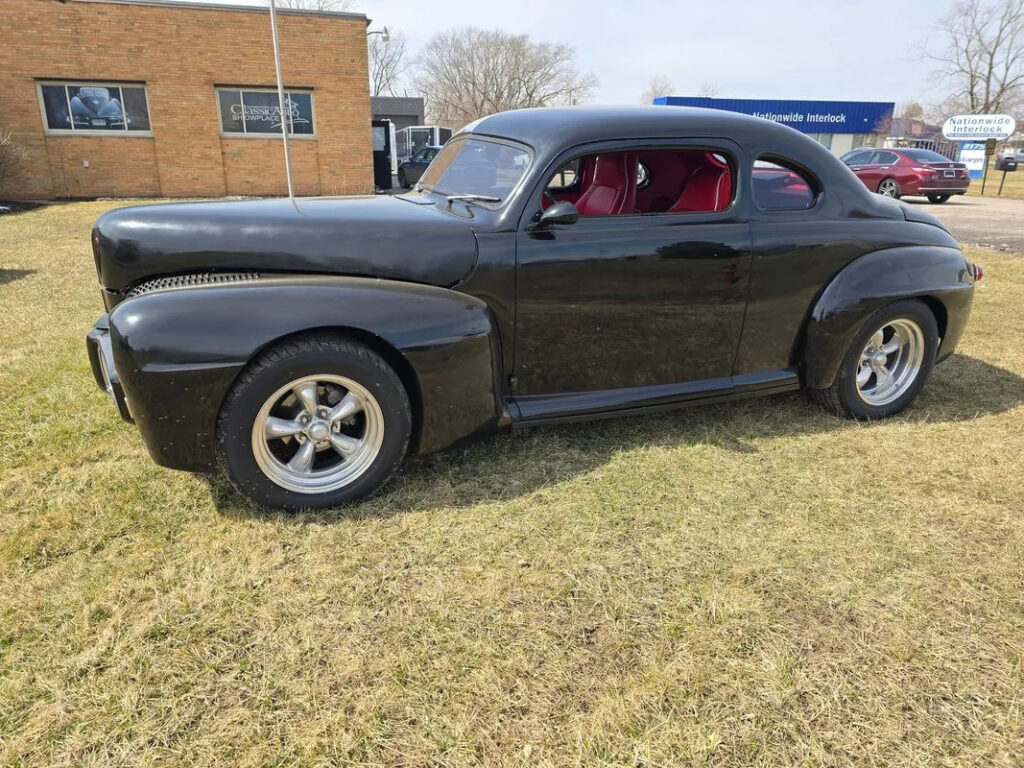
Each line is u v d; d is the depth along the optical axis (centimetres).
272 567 241
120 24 1590
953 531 272
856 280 349
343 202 337
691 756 172
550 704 187
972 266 396
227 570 238
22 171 1614
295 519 270
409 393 288
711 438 349
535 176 298
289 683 192
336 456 292
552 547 257
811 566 248
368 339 273
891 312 361
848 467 322
